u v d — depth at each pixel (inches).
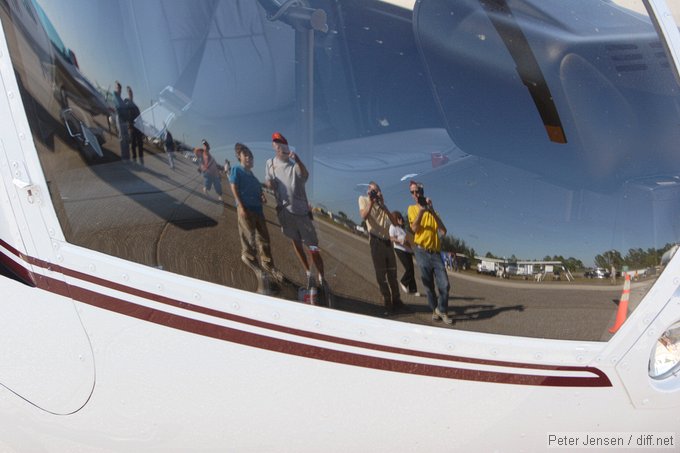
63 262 70.6
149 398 72.2
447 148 79.4
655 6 84.9
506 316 73.9
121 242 71.2
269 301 71.3
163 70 74.0
